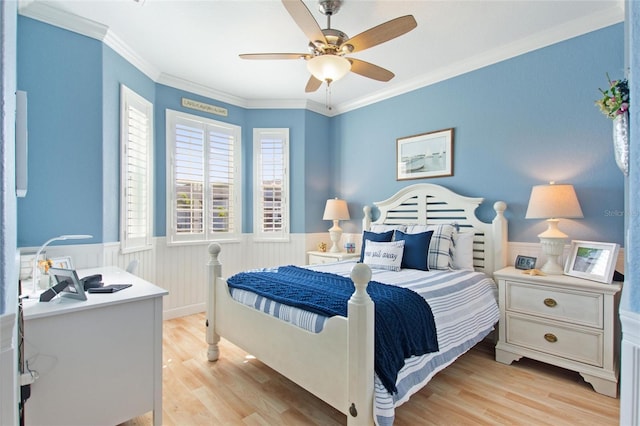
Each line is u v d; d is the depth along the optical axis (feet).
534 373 7.84
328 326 5.35
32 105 7.75
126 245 9.74
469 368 8.11
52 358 4.83
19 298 5.15
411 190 11.96
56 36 8.10
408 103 12.46
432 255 9.57
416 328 5.81
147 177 10.94
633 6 2.10
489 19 8.28
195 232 12.57
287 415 6.16
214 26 8.63
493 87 10.14
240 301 7.54
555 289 7.57
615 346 6.91
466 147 10.78
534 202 8.20
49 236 7.96
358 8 7.78
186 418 6.06
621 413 2.18
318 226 14.85
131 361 5.53
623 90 4.59
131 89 10.09
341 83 12.39
